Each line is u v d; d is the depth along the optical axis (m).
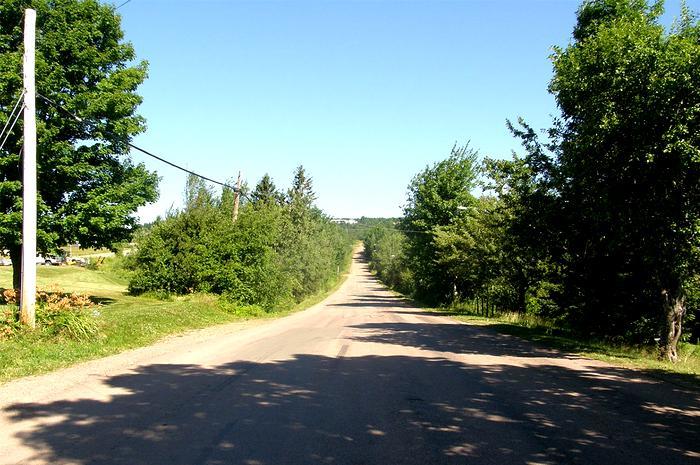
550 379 9.27
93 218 19.38
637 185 12.09
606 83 12.17
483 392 8.00
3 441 5.15
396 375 9.39
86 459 4.69
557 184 15.72
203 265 26.28
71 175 19.17
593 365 11.22
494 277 31.66
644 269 16.16
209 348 12.77
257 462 4.71
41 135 17.92
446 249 39.59
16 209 18.25
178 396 7.29
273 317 27.44
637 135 11.38
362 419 6.28
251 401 7.07
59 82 18.80
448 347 14.24
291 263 44.72
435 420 6.30
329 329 19.80
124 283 48.59
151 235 26.86
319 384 8.39
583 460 4.96
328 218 97.00
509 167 18.55
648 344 17.53
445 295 45.31
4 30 19.22
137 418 6.10
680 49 10.81
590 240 16.58
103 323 13.28
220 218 27.91
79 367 9.41
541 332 19.55
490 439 5.57
